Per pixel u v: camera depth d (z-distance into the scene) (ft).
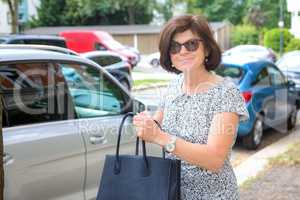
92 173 13.62
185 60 8.16
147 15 204.44
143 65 97.71
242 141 28.58
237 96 8.04
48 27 187.01
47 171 12.42
